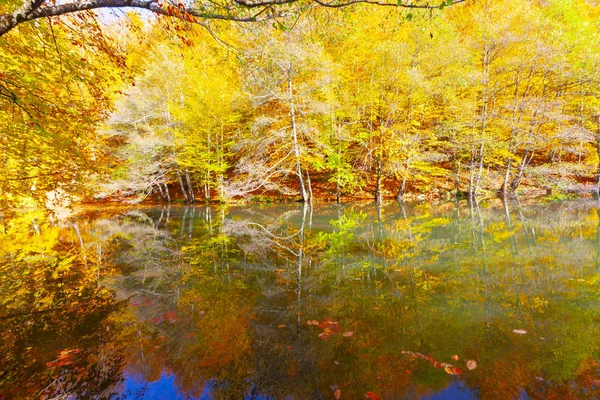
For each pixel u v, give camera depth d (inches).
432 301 141.8
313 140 603.8
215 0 112.7
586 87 526.3
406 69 541.0
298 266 210.4
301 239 301.3
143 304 149.6
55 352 107.5
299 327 122.0
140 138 616.1
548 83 545.6
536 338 105.4
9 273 204.7
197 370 95.7
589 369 87.7
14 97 148.3
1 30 88.0
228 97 632.4
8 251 273.1
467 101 572.7
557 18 534.3
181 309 142.7
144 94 663.8
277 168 691.4
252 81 514.3
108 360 102.1
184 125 666.8
